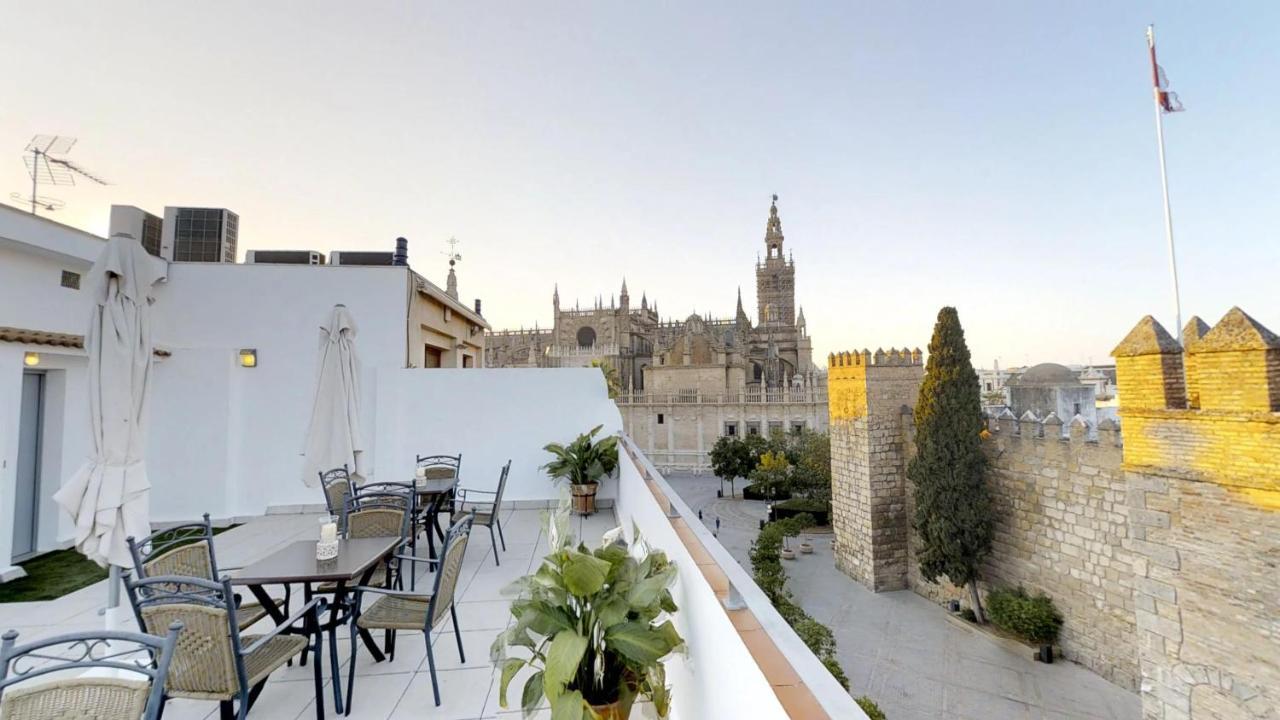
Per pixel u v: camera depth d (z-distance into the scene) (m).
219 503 9.13
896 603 21.14
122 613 5.23
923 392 19.94
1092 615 15.19
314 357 10.11
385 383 10.20
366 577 4.49
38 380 7.83
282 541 7.75
